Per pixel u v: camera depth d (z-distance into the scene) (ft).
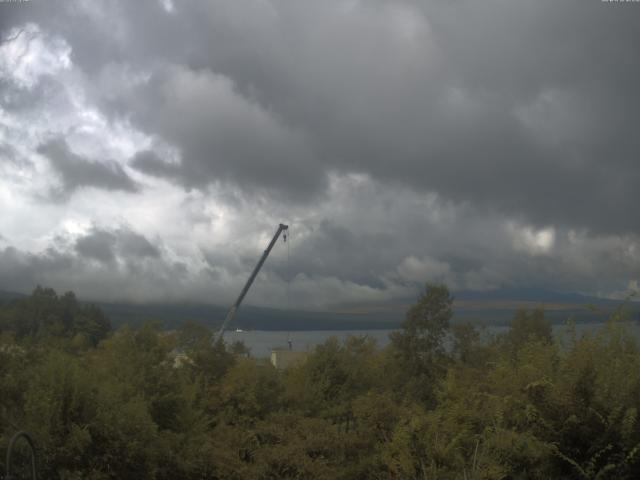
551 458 25.59
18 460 27.50
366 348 85.81
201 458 38.04
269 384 56.44
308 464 38.09
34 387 30.32
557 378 26.35
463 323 94.94
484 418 29.48
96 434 30.53
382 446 36.63
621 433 24.04
